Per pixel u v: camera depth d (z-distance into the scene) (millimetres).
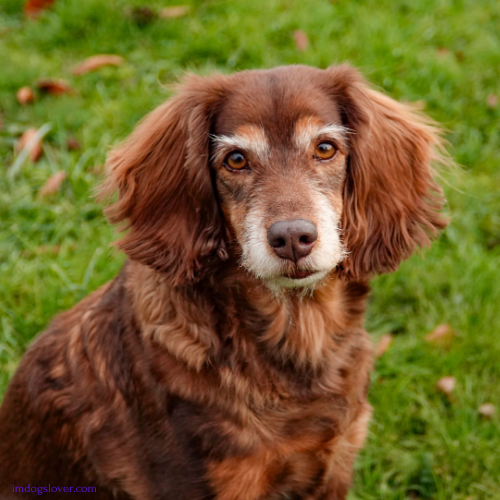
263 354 3902
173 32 8062
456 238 6336
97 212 6477
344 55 7711
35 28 8234
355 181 3988
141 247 4000
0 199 6504
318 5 8312
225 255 3875
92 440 4129
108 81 7672
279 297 3850
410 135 4328
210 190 3898
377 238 4113
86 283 5875
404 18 8344
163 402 3846
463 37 8234
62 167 6820
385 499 4895
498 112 7336
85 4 8289
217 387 3789
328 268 3652
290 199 3566
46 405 4238
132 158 4148
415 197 4273
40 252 6176
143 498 4105
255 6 8289
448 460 5004
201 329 3812
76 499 4355
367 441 5145
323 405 3975
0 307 5770
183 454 3828
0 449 4562
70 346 4238
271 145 3732
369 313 5910
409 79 7570
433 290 5992
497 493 4852
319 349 3961
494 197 6676
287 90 3781
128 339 3980
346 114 3969
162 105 4223
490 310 5750
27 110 7336
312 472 4078
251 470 3857
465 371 5516
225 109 3852
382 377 5523
